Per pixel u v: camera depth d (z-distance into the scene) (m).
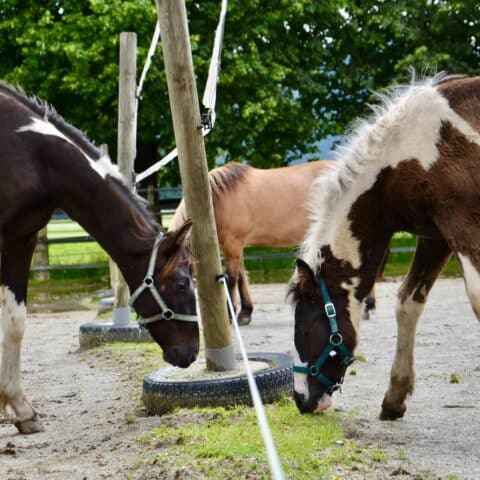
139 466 3.74
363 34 15.72
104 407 5.48
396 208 4.28
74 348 8.45
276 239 9.48
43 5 14.94
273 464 2.52
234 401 4.80
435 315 9.62
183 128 5.16
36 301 13.51
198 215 5.19
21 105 4.76
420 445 4.10
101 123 15.27
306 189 9.44
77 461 4.07
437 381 5.77
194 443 3.92
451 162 4.07
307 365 4.36
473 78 4.26
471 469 3.68
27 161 4.58
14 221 4.59
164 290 4.71
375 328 8.73
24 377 6.84
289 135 16.05
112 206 4.75
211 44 14.55
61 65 14.78
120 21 13.61
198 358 6.06
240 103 15.05
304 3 14.84
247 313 9.47
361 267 4.39
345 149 4.47
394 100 4.40
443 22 15.91
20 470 3.95
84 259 16.39
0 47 15.24
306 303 4.38
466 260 4.01
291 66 15.73
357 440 4.12
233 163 9.52
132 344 7.79
